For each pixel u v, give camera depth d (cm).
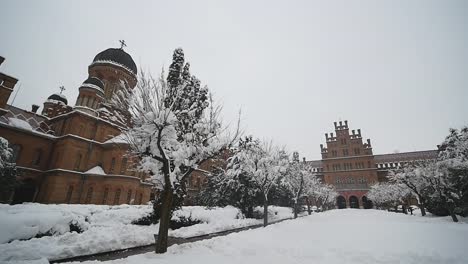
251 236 1295
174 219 1802
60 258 859
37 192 2941
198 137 1166
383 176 7194
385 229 1691
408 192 3672
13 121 2944
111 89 4056
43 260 739
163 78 1030
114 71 4091
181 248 944
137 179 3167
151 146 987
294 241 1159
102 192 3067
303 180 3300
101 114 3512
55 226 1157
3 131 2770
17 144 2878
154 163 1144
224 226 1995
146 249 1107
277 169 2294
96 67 4069
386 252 917
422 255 866
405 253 897
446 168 2531
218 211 2370
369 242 1145
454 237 1308
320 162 8581
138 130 954
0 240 923
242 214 2609
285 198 3888
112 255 980
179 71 1706
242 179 2603
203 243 1047
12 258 761
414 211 4700
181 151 1054
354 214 3641
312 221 2355
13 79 2825
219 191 3000
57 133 3366
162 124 926
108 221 1600
